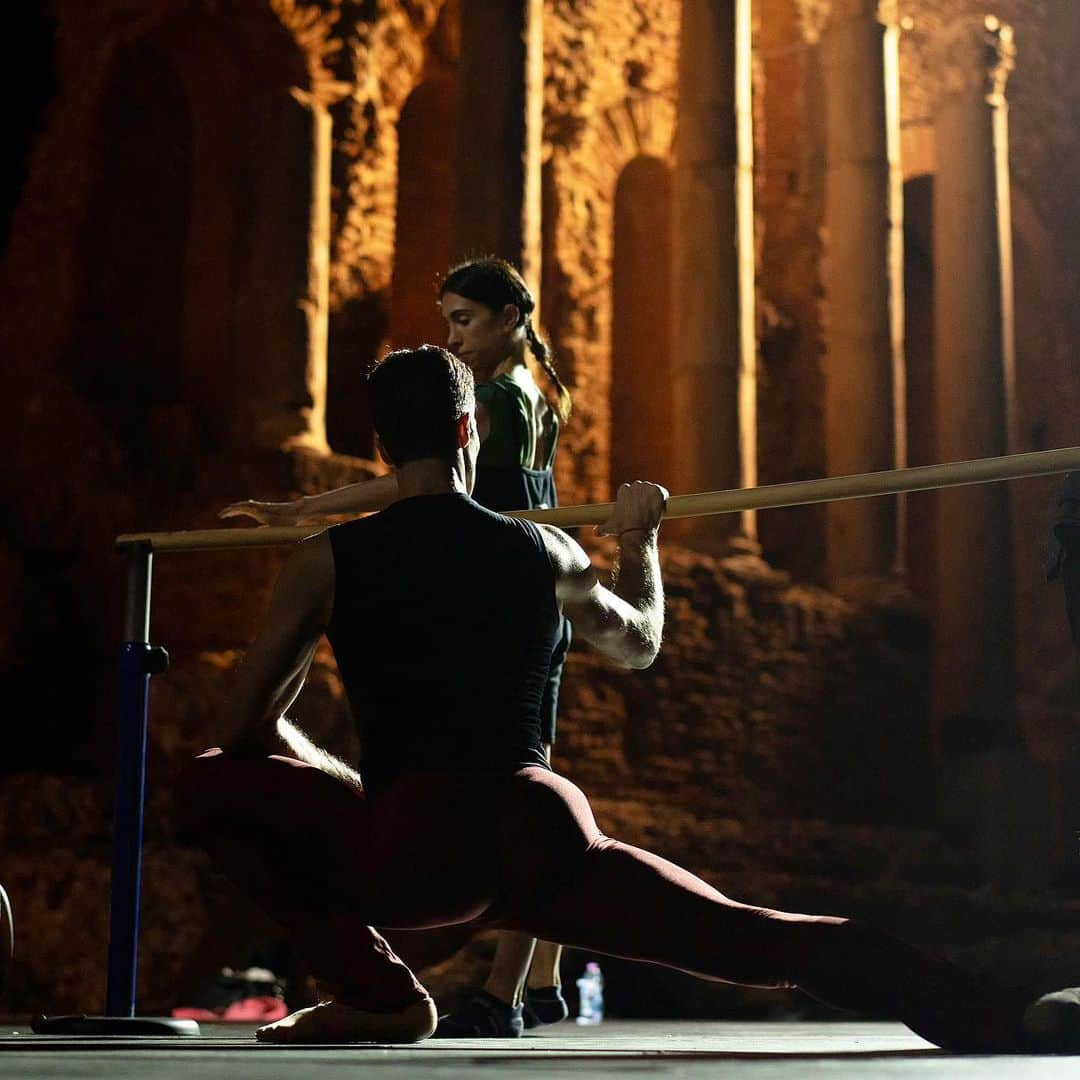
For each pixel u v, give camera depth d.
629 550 4.71
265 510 6.11
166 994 15.87
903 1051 4.29
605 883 3.96
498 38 19.94
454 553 4.09
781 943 3.93
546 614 4.14
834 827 20.64
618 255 23.12
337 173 19.94
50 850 16.09
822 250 23.70
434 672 4.03
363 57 20.16
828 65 23.80
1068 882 22.97
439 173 21.52
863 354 22.80
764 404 23.28
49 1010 15.44
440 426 4.26
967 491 23.27
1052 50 27.39
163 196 20.09
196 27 19.84
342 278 19.88
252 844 4.20
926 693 22.52
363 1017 4.38
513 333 6.66
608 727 19.52
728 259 21.38
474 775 3.99
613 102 22.77
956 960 19.55
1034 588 25.73
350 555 4.11
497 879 3.99
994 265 24.06
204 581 17.91
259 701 4.13
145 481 18.69
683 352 21.33
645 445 22.69
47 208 19.47
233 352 19.33
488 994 5.95
